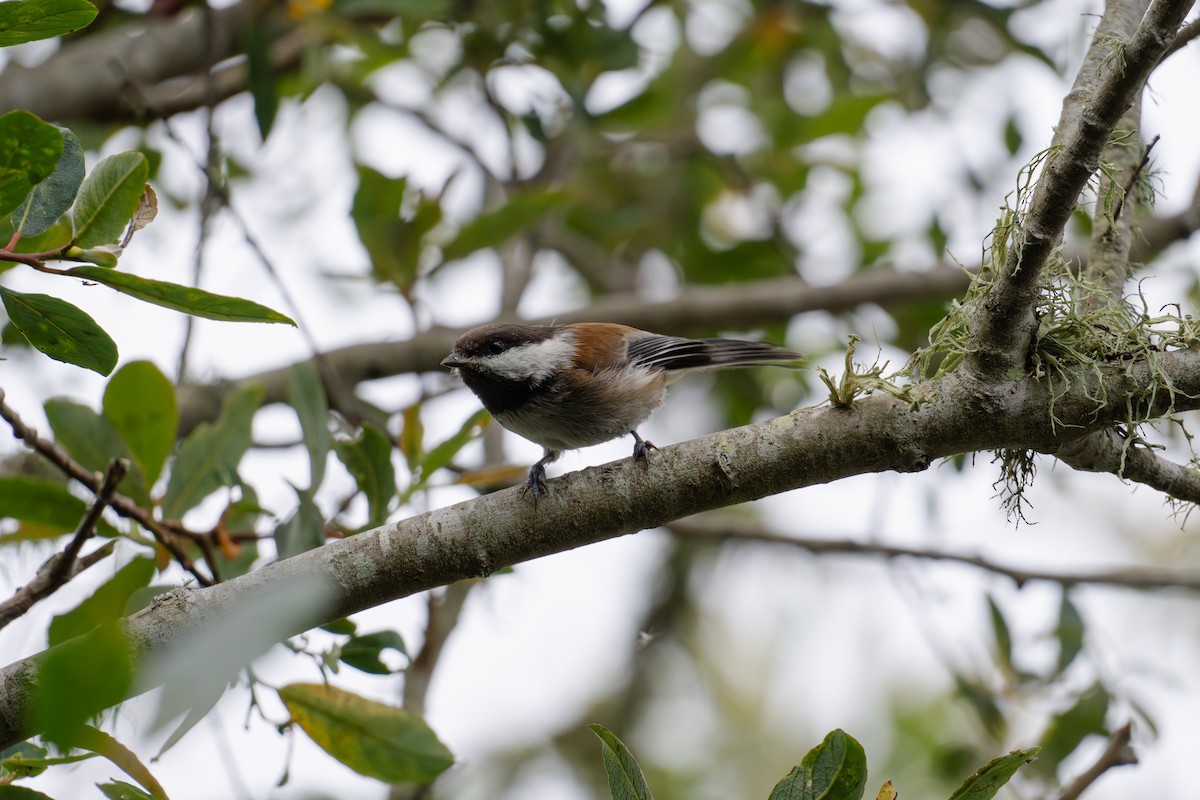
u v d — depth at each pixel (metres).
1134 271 7.79
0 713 5.22
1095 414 6.11
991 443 6.18
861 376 6.17
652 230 14.50
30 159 4.72
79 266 4.97
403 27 12.66
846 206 14.96
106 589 7.21
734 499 6.28
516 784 14.23
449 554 6.16
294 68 12.40
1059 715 9.12
